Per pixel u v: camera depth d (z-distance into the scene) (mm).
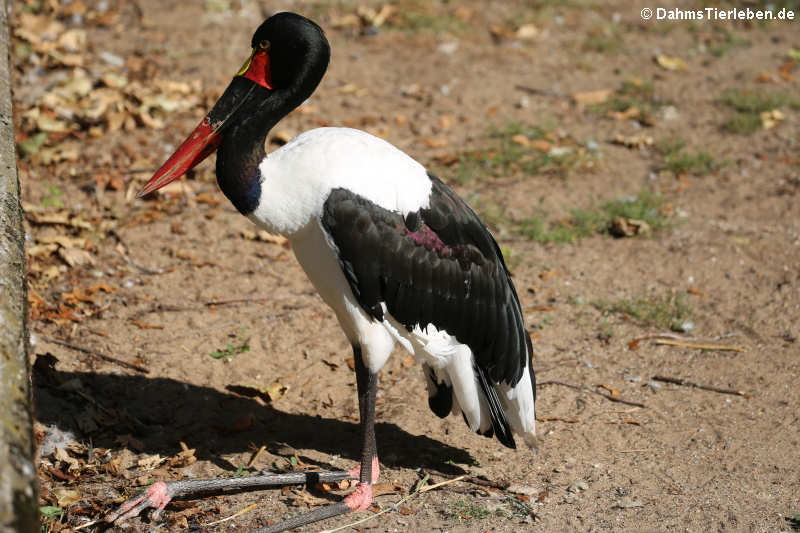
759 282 10805
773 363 9344
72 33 15930
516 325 7609
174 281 10469
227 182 7031
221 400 8625
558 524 6887
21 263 5586
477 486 7465
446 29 17734
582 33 18172
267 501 7270
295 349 9445
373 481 7402
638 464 7746
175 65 15672
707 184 13109
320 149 6824
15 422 4148
